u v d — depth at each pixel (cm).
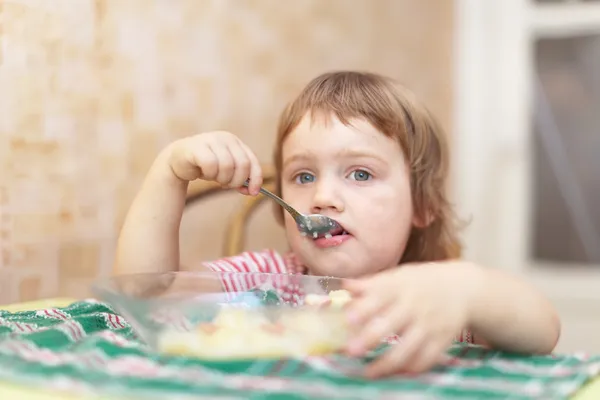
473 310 63
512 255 259
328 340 60
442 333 59
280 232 186
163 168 105
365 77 117
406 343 56
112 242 136
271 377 52
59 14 123
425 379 54
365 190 105
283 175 110
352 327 59
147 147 145
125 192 139
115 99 137
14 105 114
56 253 123
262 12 181
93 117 131
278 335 59
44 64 120
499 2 259
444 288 62
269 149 184
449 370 57
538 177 259
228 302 70
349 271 104
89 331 71
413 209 117
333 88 110
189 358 57
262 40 182
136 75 142
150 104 146
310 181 106
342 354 59
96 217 132
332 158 104
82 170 129
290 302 69
